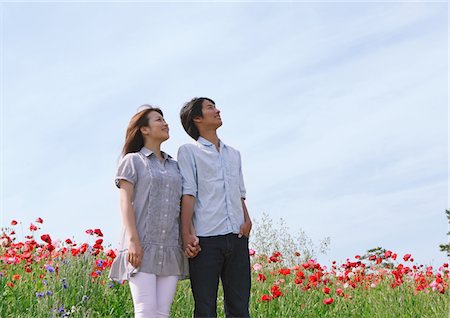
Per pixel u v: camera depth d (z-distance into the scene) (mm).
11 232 6332
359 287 6477
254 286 5980
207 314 3416
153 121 3590
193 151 3652
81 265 4934
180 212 3559
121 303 4863
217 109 3824
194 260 3492
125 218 3307
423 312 5496
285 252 6832
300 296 5805
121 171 3424
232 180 3688
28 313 4312
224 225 3537
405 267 6320
